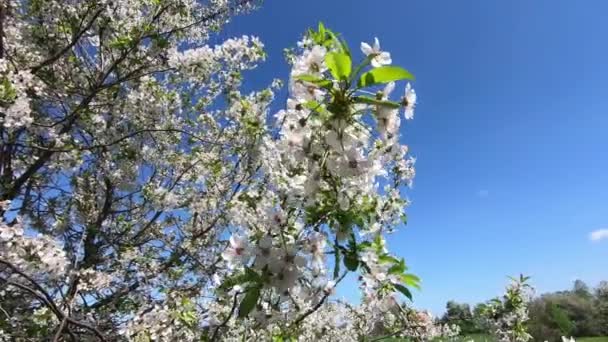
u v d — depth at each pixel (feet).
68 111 21.70
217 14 21.98
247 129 16.22
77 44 21.77
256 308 7.97
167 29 21.49
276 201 8.03
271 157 11.59
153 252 23.20
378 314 13.70
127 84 23.62
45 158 19.86
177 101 23.45
